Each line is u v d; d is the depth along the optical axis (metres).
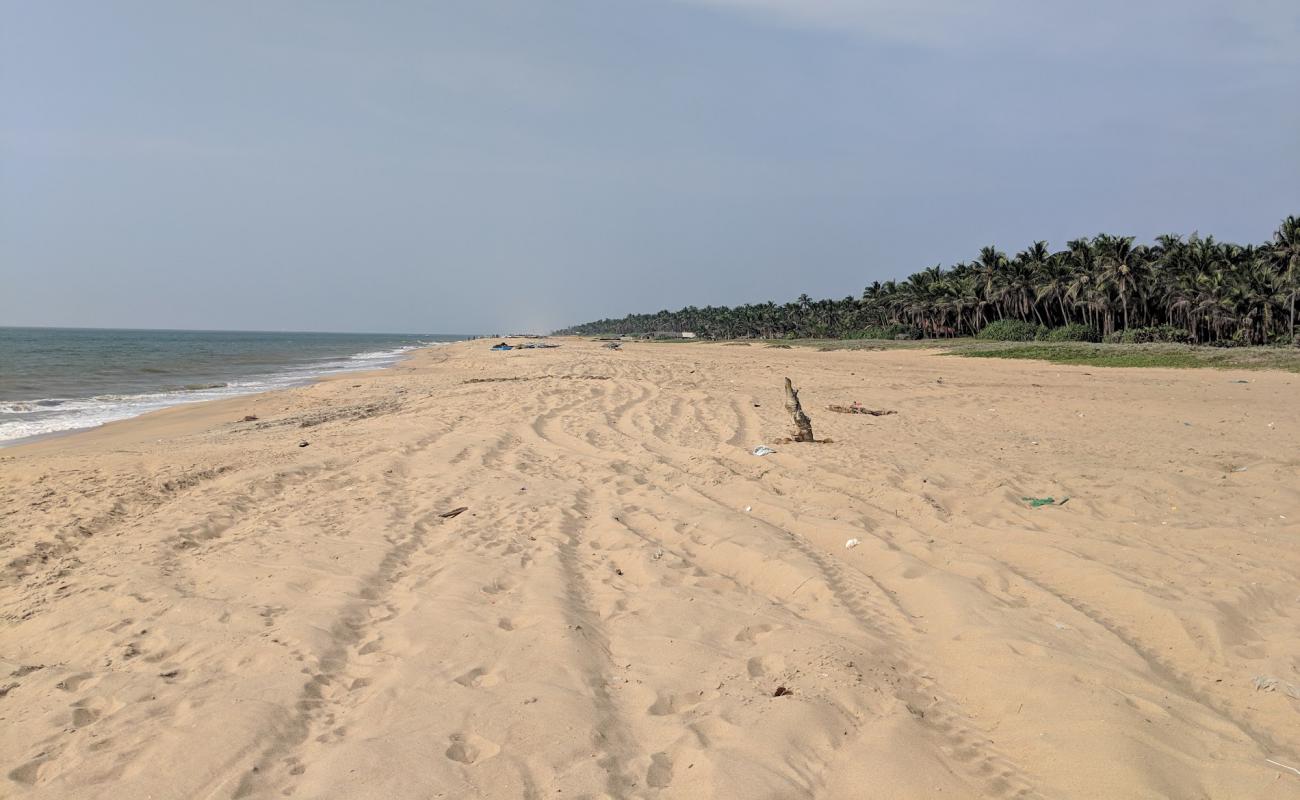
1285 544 6.27
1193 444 11.61
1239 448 11.13
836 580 5.78
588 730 3.70
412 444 12.12
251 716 3.80
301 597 5.59
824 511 7.67
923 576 5.73
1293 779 3.12
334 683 4.30
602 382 23.69
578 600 5.52
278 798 3.20
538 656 4.48
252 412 20.92
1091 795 3.17
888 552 6.26
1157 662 4.36
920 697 4.08
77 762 3.45
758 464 10.10
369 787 3.24
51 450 13.74
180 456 11.34
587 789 3.25
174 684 4.23
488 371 35.12
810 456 10.49
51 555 6.89
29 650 4.86
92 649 4.77
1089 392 20.97
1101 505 7.71
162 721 3.81
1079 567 5.73
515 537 7.07
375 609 5.39
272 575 6.05
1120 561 5.94
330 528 7.45
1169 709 3.73
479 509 8.15
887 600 5.40
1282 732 3.57
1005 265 66.12
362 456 11.23
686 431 13.59
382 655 4.64
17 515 8.15
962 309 70.38
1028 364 36.38
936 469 9.60
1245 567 5.75
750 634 4.90
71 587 5.92
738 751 3.50
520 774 3.35
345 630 5.00
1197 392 20.84
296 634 4.84
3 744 3.63
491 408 17.11
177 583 5.93
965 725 3.80
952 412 16.19
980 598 5.23
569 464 10.63
